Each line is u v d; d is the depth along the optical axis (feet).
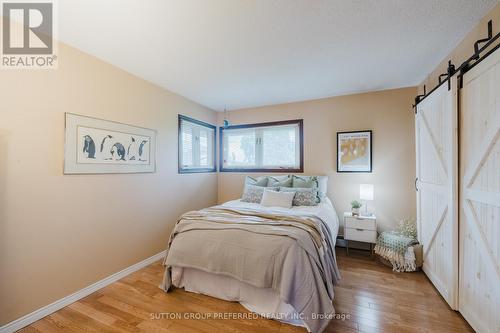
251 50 7.22
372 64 8.20
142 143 9.25
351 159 11.35
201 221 7.18
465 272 5.73
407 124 10.43
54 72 6.45
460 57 6.69
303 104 12.53
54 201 6.41
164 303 6.56
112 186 8.03
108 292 7.22
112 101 8.05
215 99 12.36
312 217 7.36
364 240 9.77
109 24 5.82
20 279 5.71
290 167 12.90
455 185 6.00
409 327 5.47
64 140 6.64
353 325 5.57
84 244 7.13
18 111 5.74
